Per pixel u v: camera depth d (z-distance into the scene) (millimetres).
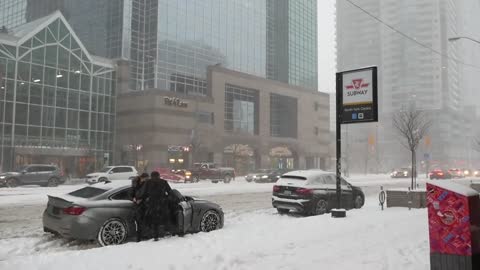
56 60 53625
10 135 48562
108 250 8109
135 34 66938
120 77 62188
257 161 74688
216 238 9414
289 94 82938
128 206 10047
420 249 8133
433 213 6109
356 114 13578
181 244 8758
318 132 89938
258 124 75875
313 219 12391
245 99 74750
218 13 77000
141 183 10195
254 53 83125
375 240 9078
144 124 58938
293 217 15359
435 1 134250
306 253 7828
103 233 9633
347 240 9078
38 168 33594
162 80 66500
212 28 75688
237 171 69938
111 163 58750
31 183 32812
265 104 77250
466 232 5828
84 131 56031
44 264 7059
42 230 12320
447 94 131625
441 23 133500
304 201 15383
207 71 68000
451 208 5953
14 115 49062
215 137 66375
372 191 29234
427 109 128500
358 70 13664
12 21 79625
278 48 88062
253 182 43344
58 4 74500
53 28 53531
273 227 10953
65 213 9602
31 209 17609
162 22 67562
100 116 58219
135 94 60406
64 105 54125
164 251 8023
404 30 137250
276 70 87125
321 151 90312
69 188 30703
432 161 117562
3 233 11812
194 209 10984
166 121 59312
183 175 40969
